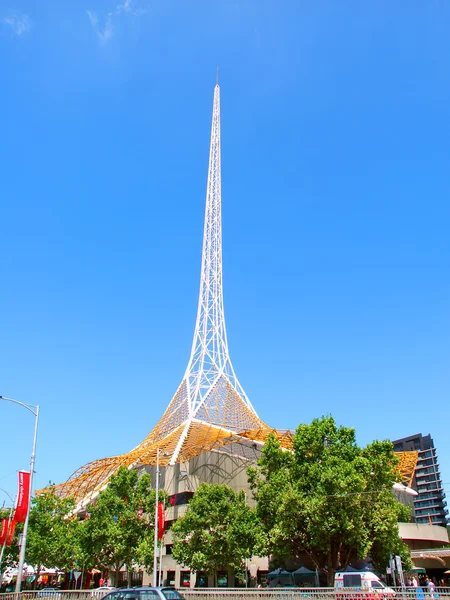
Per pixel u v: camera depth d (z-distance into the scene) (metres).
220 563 59.69
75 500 89.19
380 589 42.53
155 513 61.69
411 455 93.25
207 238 135.00
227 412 101.19
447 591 49.84
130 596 29.89
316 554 57.09
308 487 56.16
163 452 86.50
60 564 72.88
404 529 80.00
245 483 81.25
